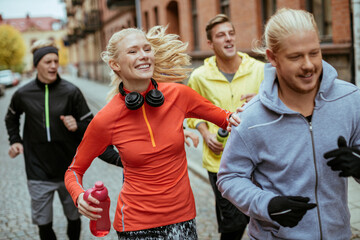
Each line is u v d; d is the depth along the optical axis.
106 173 6.59
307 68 1.54
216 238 3.88
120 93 2.11
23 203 5.33
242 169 1.80
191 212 2.18
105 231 2.10
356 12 5.54
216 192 3.16
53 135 3.32
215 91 3.18
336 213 1.74
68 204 3.46
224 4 11.59
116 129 2.09
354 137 1.73
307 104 1.69
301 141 1.68
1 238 4.20
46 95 3.34
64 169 3.37
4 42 68.44
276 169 1.74
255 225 1.88
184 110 2.19
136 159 2.08
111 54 2.10
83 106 3.41
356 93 1.70
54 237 3.44
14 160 8.00
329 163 1.57
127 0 20.91
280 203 1.57
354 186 4.62
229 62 3.19
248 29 10.03
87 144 2.15
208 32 3.21
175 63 2.44
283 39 1.54
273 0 8.97
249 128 1.73
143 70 2.05
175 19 17.11
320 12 7.14
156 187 2.10
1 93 25.70
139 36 2.06
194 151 7.27
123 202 2.17
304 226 1.73
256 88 3.15
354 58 5.71
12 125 3.54
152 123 2.08
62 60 83.31
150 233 2.12
